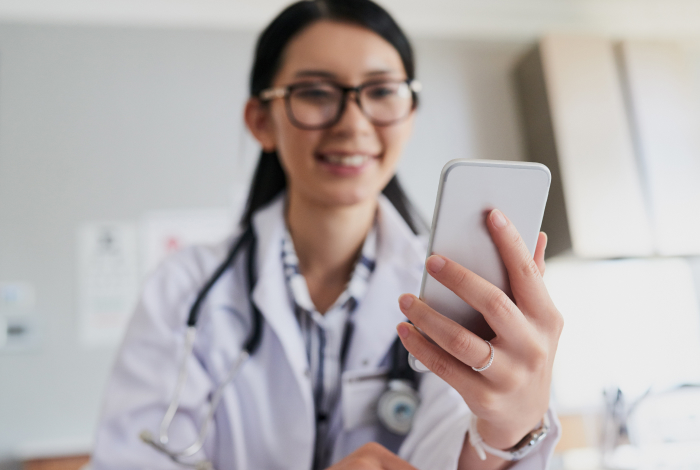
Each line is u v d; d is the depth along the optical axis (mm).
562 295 2209
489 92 2463
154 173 2205
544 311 446
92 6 2279
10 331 2021
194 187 2213
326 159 747
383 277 826
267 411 771
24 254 2090
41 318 2051
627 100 2252
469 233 456
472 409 467
